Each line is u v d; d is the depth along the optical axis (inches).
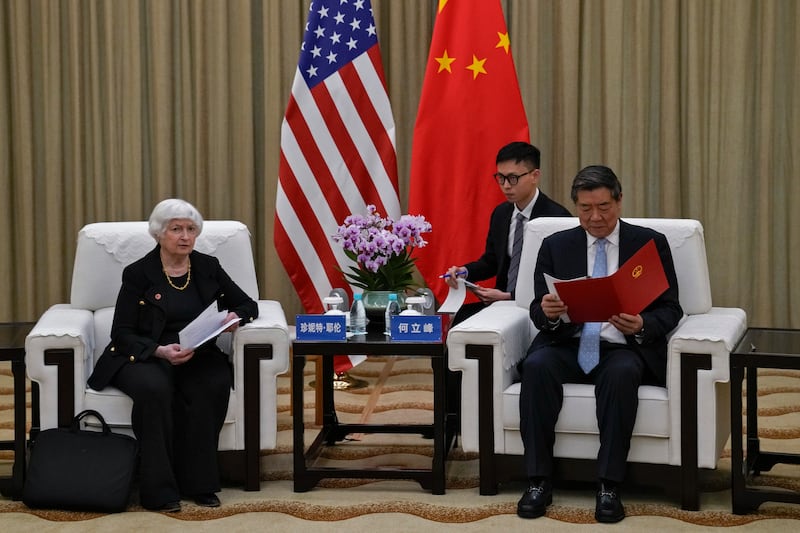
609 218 139.9
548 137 257.3
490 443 137.9
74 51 260.1
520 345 148.0
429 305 157.5
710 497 137.9
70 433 134.5
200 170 261.7
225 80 259.6
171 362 137.0
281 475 150.1
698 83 250.2
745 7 247.0
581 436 133.4
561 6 251.6
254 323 142.2
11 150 265.7
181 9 259.3
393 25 255.3
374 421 185.2
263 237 265.0
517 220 177.8
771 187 250.8
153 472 133.0
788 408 190.1
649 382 138.2
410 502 135.8
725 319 141.6
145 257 145.4
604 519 127.0
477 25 205.3
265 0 256.5
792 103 249.8
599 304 129.6
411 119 257.9
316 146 199.5
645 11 249.8
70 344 136.8
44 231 267.7
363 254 157.0
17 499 136.9
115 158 261.9
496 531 124.4
